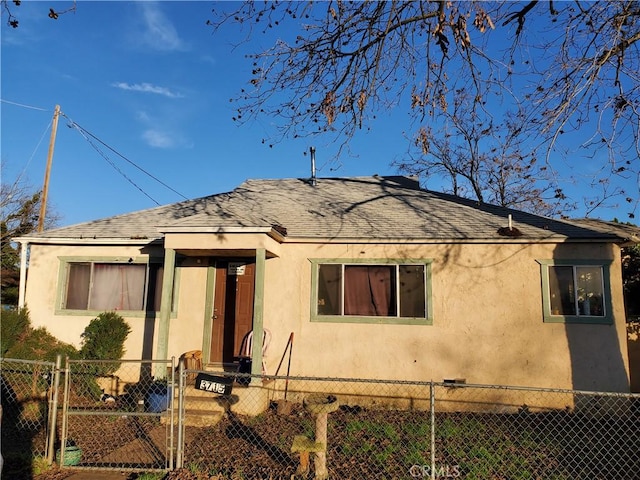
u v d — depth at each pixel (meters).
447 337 9.87
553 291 9.71
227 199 13.27
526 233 9.84
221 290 11.08
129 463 6.31
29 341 10.26
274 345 10.36
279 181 15.35
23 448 6.72
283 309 10.50
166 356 9.69
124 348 10.83
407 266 10.32
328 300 10.45
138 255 11.23
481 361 9.68
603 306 9.46
